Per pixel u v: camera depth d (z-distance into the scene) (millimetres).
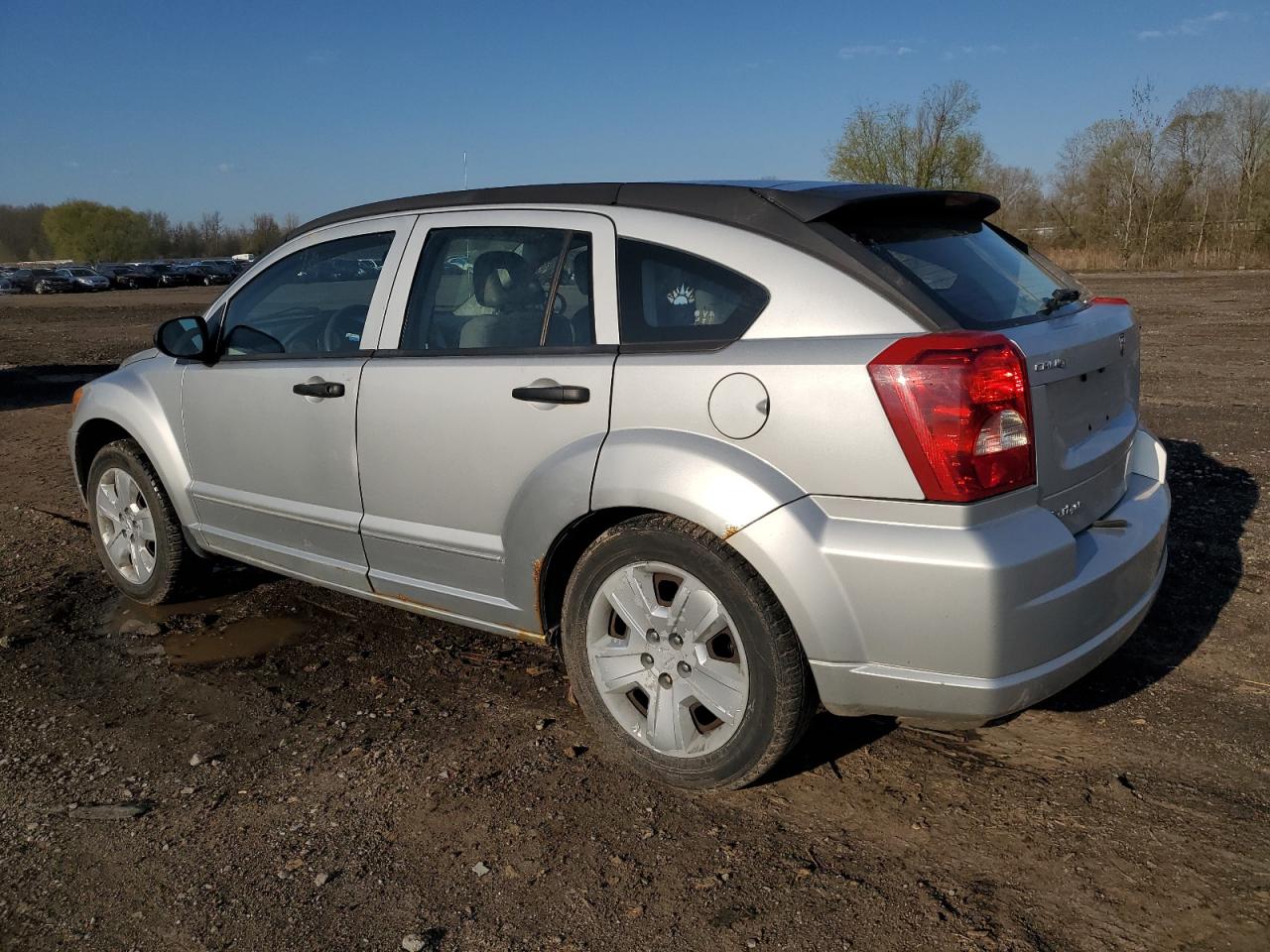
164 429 4332
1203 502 5664
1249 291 25266
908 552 2445
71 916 2502
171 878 2643
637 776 3039
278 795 3025
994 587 2398
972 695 2469
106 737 3434
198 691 3768
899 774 3010
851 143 49000
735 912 2416
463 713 3516
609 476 2844
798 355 2600
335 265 3846
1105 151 46031
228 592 4816
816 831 2736
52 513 6367
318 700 3664
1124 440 3082
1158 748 3100
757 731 2713
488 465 3193
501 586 3275
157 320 28266
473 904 2486
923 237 2975
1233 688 3467
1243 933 2283
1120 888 2455
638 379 2846
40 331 24500
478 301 3342
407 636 4242
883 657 2535
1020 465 2504
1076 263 45938
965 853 2615
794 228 2768
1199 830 2672
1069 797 2848
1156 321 17328
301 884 2594
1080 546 2758
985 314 2688
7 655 4141
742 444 2664
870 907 2416
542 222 3246
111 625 4461
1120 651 3811
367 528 3590
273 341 4004
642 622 2916
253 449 3955
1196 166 44375
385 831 2814
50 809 2990
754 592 2641
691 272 2881
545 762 3154
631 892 2506
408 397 3381
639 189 3107
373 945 2352
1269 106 42594
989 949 2260
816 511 2566
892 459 2467
